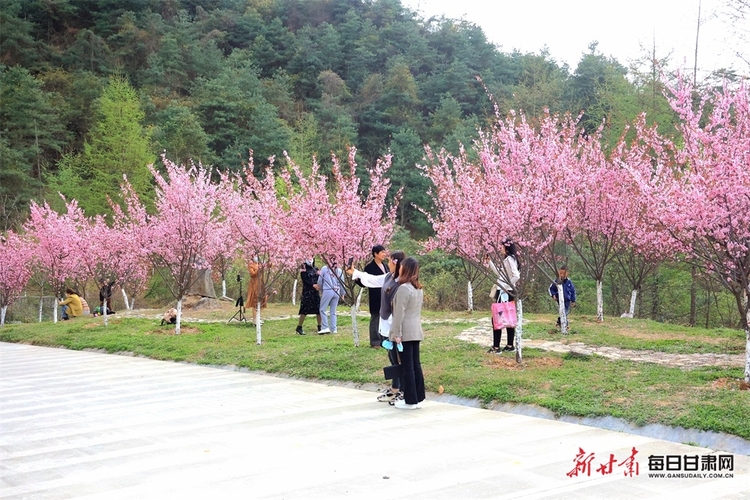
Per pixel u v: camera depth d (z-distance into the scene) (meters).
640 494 4.52
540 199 8.85
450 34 68.25
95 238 18.50
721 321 19.22
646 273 14.56
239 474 5.08
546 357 9.42
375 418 6.96
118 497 4.61
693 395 6.79
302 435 6.27
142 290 24.97
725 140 8.24
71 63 49.53
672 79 19.70
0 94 40.34
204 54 55.62
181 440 6.19
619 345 10.46
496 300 9.94
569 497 4.47
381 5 75.06
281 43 66.12
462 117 54.88
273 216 13.27
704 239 8.49
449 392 8.03
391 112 54.22
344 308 19.81
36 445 6.14
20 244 21.69
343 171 45.78
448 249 13.02
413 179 43.38
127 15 54.50
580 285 21.44
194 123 41.28
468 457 5.43
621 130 22.12
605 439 5.98
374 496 4.52
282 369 10.12
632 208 12.68
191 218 14.36
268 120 44.97
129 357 12.70
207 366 11.20
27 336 16.61
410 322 7.34
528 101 37.81
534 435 6.15
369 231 11.38
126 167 33.22
